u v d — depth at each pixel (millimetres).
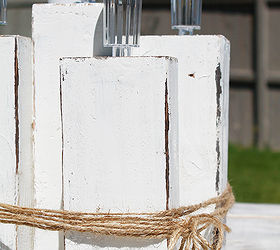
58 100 972
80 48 965
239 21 4223
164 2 4285
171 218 824
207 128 949
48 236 971
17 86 902
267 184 3375
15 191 906
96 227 821
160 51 949
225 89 987
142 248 833
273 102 4246
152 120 820
